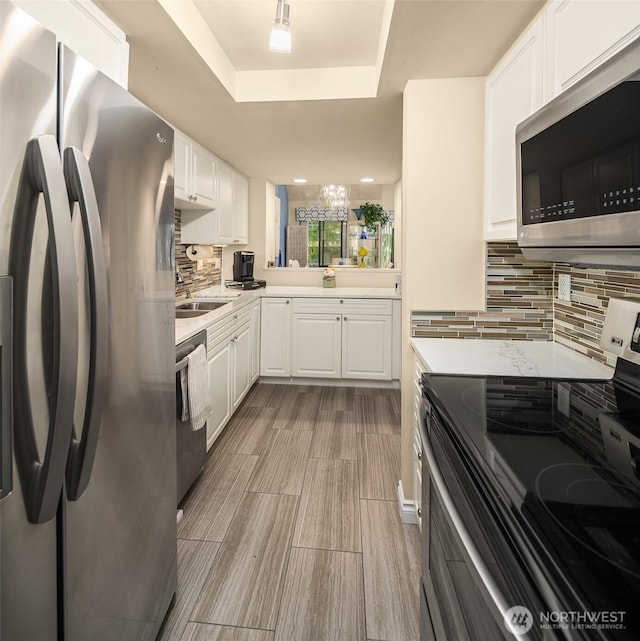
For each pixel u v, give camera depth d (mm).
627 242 798
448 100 1862
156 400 1247
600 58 976
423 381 1278
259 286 4348
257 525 1923
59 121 806
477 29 1451
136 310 1107
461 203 1882
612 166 819
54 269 733
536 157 1136
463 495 809
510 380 1256
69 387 760
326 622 1402
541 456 773
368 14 1788
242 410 3426
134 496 1122
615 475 703
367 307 3977
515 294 1869
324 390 3979
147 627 1221
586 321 1535
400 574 1620
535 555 507
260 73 2307
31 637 764
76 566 880
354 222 7305
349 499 2139
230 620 1408
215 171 3412
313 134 2918
